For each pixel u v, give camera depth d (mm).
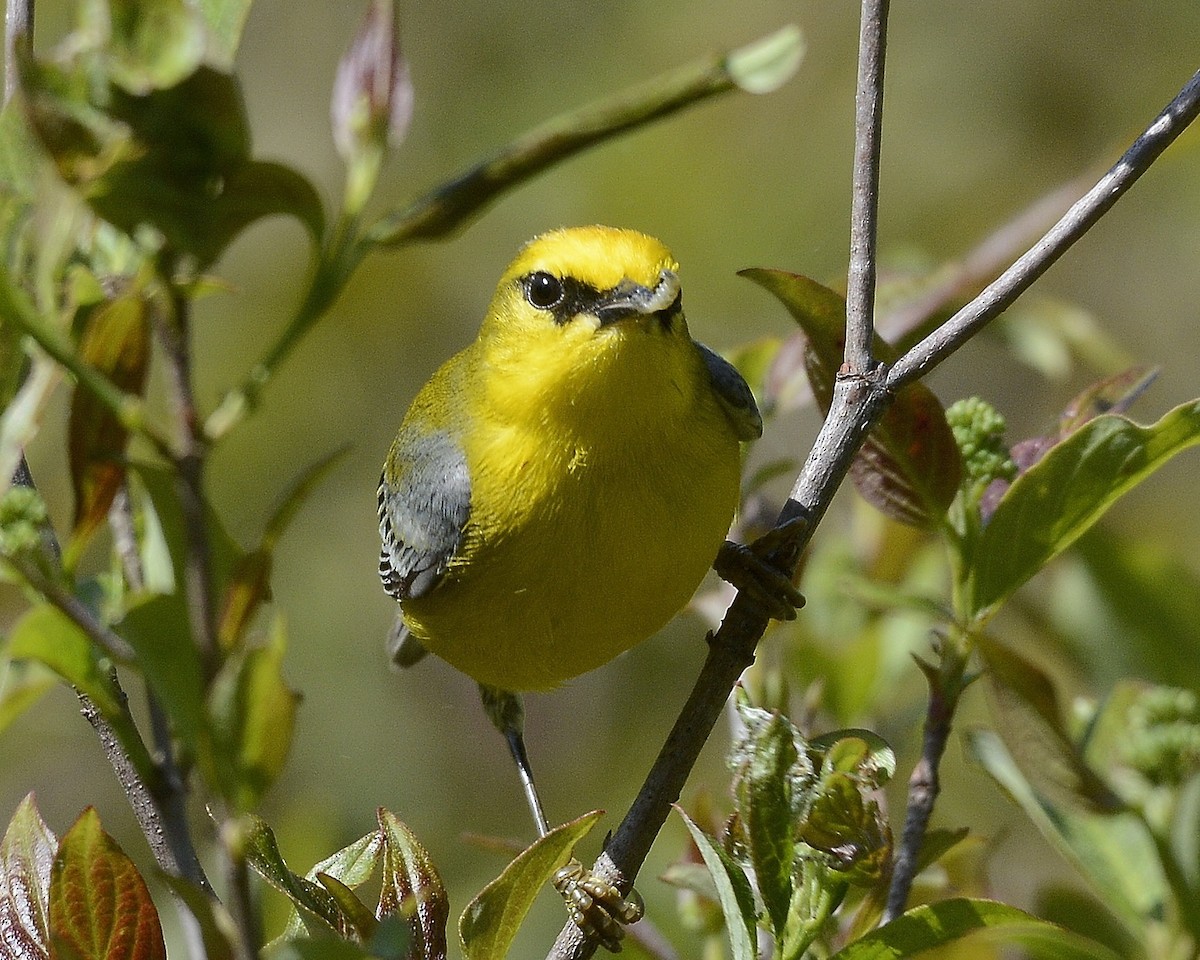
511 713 11414
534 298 8961
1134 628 8820
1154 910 7066
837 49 19312
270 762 4129
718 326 18484
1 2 13188
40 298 5008
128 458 4398
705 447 8938
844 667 9422
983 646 7020
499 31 20359
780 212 18750
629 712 17219
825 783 5887
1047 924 5938
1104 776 7703
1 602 6844
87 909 5574
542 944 14438
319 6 21078
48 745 16266
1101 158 10219
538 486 8938
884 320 10227
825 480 7270
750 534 10352
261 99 20891
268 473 18500
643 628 9383
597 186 19109
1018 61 19594
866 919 6879
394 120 4906
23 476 6910
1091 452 6949
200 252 4160
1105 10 19531
